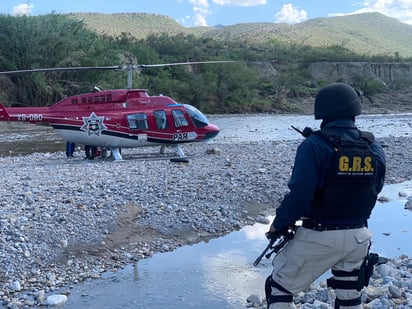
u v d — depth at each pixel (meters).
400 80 105.62
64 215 9.95
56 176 14.17
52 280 7.77
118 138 17.83
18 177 14.15
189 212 11.06
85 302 7.05
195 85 68.69
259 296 7.02
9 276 7.76
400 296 6.50
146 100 18.23
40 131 35.81
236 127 41.75
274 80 83.50
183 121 18.25
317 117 4.39
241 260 8.81
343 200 4.17
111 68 18.33
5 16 52.28
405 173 17.22
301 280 4.42
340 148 4.15
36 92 50.09
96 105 17.89
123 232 9.77
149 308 6.85
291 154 19.94
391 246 9.67
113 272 8.21
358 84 93.81
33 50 50.47
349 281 4.39
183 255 9.07
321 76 102.88
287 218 4.20
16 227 9.18
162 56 84.25
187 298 7.18
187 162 17.19
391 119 52.88
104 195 11.57
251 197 12.66
